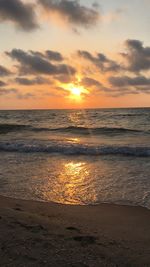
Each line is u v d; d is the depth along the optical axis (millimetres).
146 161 12406
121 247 4363
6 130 29969
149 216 6340
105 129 29047
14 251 3783
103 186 8656
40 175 10133
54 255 3771
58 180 9430
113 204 7188
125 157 13547
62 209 6844
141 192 7984
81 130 28922
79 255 3850
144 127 32344
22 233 4480
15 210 6371
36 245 4035
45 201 7469
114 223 5891
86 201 7457
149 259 3934
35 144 17156
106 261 3762
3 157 13938
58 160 13000
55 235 4566
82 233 4906
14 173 10445
